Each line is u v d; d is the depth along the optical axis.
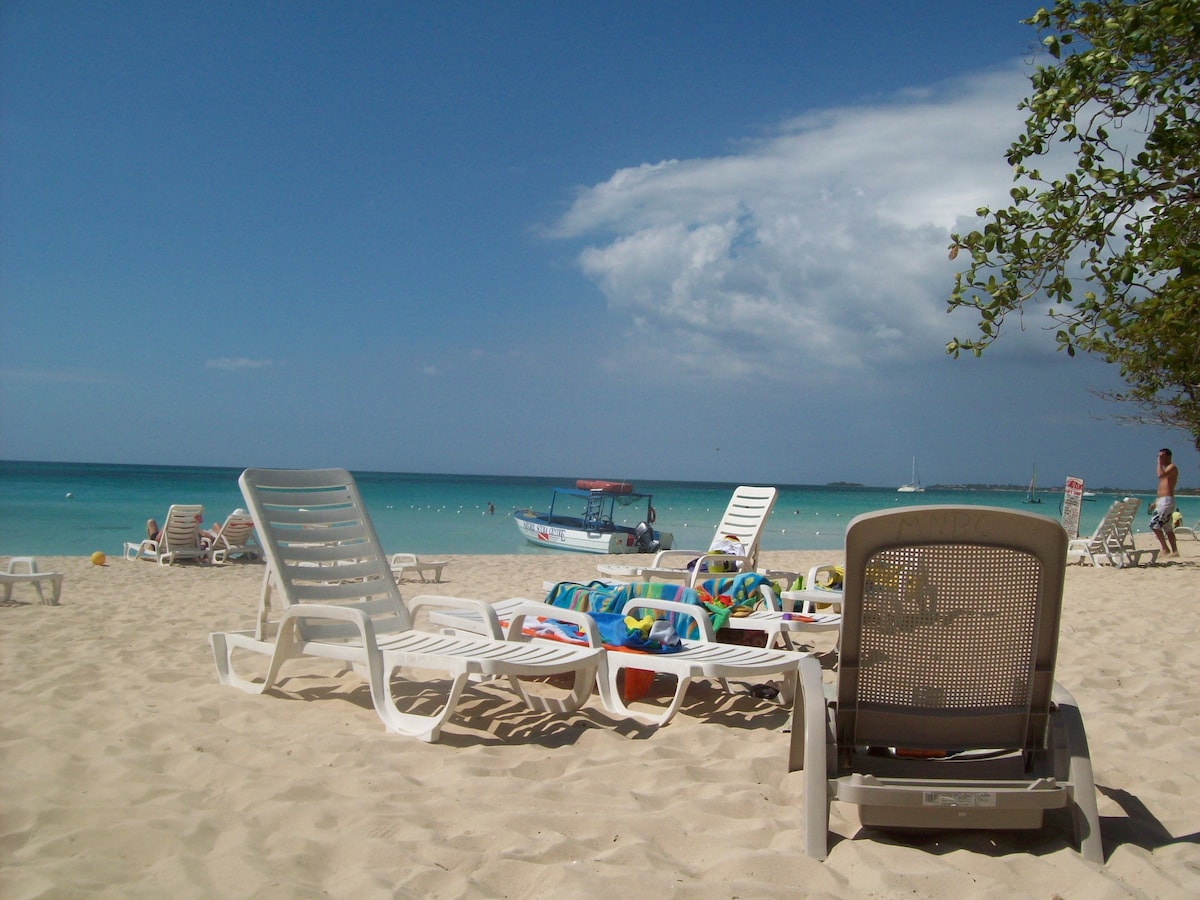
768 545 24.30
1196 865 2.81
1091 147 4.51
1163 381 5.85
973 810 2.85
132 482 58.03
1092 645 6.70
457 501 47.50
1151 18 4.14
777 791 3.52
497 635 4.91
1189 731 4.45
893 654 3.01
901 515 2.84
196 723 4.26
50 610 8.33
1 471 83.69
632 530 23.61
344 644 4.76
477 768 3.70
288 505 5.34
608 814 3.17
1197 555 15.87
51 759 3.57
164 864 2.63
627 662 4.63
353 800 3.24
